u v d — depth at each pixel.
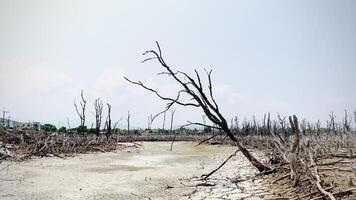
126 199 11.02
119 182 14.43
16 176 15.11
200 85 16.16
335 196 8.48
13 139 28.05
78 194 11.73
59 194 11.62
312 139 22.39
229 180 14.52
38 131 33.41
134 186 13.45
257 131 54.28
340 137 21.59
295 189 10.50
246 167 19.59
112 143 38.41
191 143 54.41
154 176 16.33
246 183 13.39
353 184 9.43
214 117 16.33
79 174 16.69
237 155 29.39
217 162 23.47
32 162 21.28
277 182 12.39
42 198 10.91
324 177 10.84
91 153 30.11
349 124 28.25
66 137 32.97
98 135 41.19
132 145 43.06
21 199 10.63
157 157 28.09
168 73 16.55
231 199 10.59
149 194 11.83
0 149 23.08
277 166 15.34
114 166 20.80
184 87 16.47
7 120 40.44
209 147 45.03
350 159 14.91
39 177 15.18
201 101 16.39
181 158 27.17
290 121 13.09
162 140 63.50
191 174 17.05
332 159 15.33
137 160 25.06
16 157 22.00
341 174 11.37
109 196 11.45
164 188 12.99
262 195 10.73
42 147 26.00
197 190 12.45
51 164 20.73
